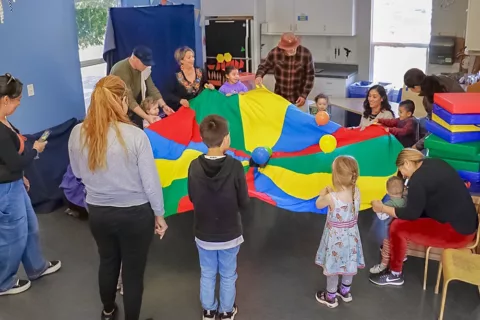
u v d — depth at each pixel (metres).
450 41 6.37
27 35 5.26
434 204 3.43
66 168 5.31
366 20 7.22
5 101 3.39
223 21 7.34
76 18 6.32
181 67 5.36
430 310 3.49
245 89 5.59
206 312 3.39
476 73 5.75
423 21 7.00
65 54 5.79
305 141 4.54
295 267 4.04
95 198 2.96
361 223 4.66
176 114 4.58
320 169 4.28
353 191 3.38
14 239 3.67
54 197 5.11
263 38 7.71
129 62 4.86
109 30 5.65
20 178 3.64
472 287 3.73
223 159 3.08
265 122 4.72
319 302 3.61
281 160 4.44
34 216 3.87
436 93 4.10
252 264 4.08
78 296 3.77
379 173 4.14
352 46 7.42
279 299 3.65
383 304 3.57
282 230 4.61
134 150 2.88
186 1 7.52
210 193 3.05
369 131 4.37
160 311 3.56
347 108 6.10
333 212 3.38
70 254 4.32
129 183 2.92
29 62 5.31
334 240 3.41
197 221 3.17
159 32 5.78
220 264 3.27
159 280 3.91
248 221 4.77
